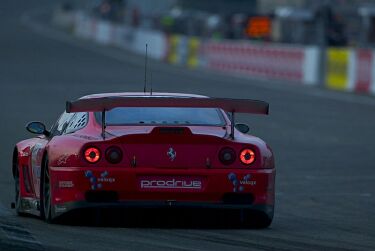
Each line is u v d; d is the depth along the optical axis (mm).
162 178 30328
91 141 30391
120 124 31828
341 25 149500
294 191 44906
